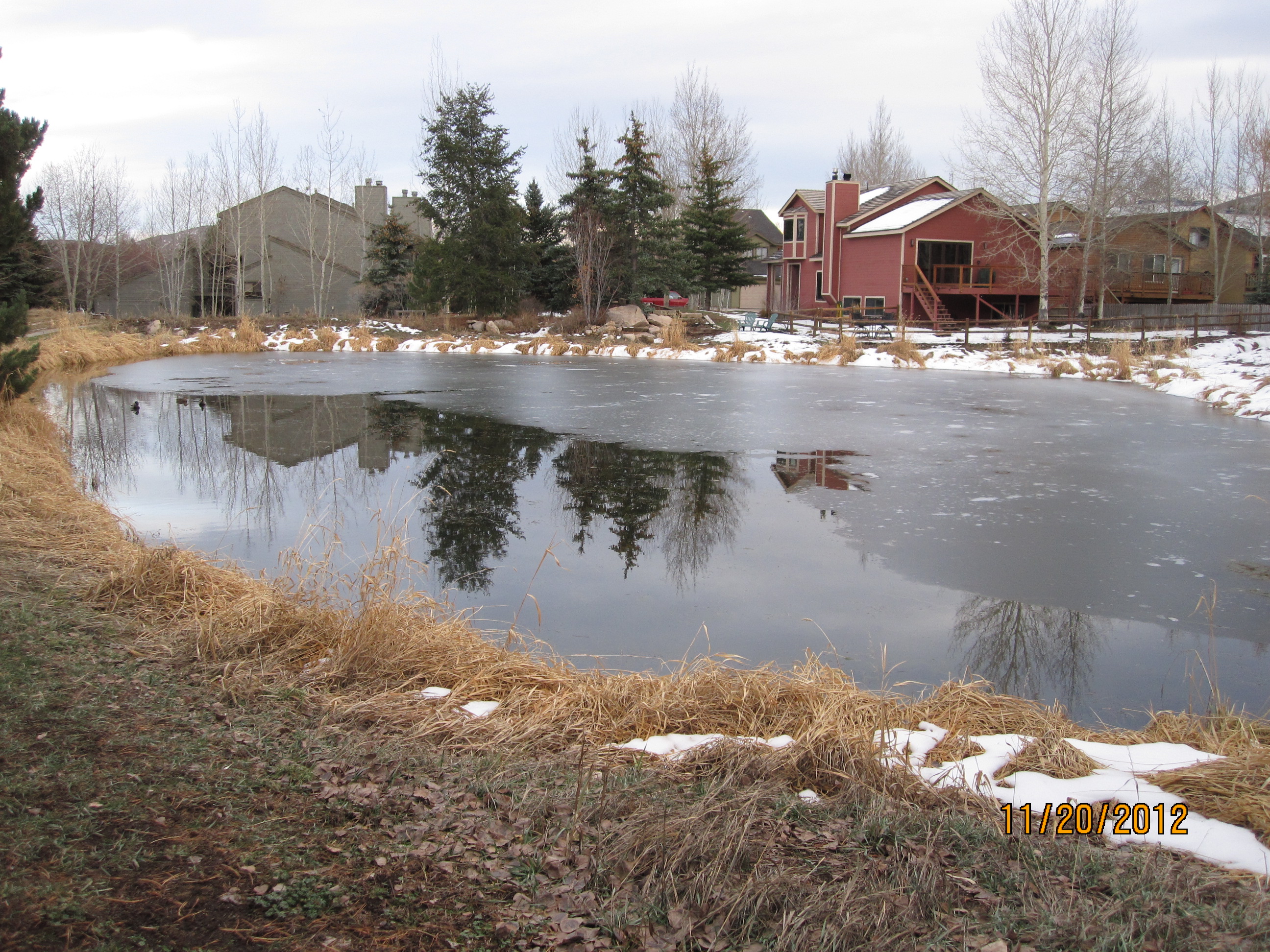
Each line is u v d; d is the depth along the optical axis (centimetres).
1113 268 3459
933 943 238
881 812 310
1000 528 823
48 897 241
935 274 3603
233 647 455
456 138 3522
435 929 240
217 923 236
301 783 321
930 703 443
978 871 277
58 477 866
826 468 1091
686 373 2320
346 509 884
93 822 280
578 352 2984
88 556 612
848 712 412
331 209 4372
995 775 357
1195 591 657
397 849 279
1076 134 3028
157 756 332
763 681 445
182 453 1158
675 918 248
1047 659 541
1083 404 1684
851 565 718
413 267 4034
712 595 647
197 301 4475
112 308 4544
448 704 410
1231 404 1612
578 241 3553
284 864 266
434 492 962
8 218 995
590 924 246
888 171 6362
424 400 1741
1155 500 918
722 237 4003
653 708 415
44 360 2184
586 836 291
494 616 602
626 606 624
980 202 3412
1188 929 246
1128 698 492
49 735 341
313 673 438
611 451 1207
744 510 893
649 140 3669
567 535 804
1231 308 3494
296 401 1708
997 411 1579
